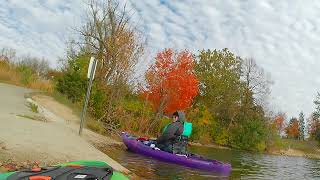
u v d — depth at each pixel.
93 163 6.34
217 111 50.00
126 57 23.86
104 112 21.28
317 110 86.00
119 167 9.28
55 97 21.80
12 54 36.69
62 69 30.59
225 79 51.69
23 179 4.97
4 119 10.83
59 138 9.98
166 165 12.84
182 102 32.25
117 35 24.73
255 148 46.03
